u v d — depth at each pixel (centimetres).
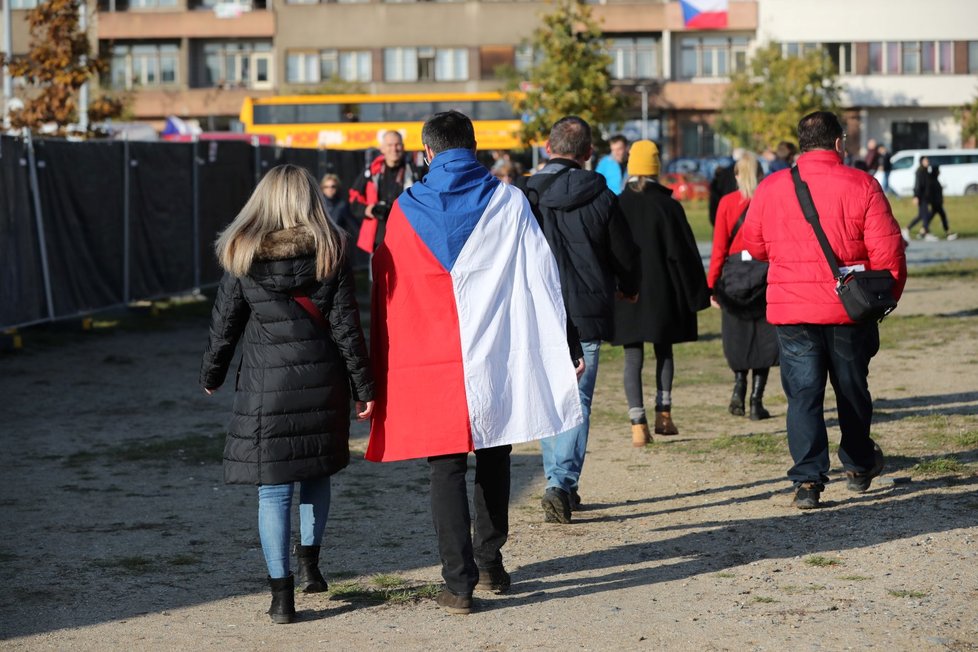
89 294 1747
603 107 4922
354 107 6253
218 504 810
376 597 598
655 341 934
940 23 7831
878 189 729
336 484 866
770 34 7538
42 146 1603
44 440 1038
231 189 2328
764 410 1070
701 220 4722
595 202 740
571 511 761
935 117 7938
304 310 558
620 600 582
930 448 907
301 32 7888
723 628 532
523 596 595
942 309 1875
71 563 668
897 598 563
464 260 565
